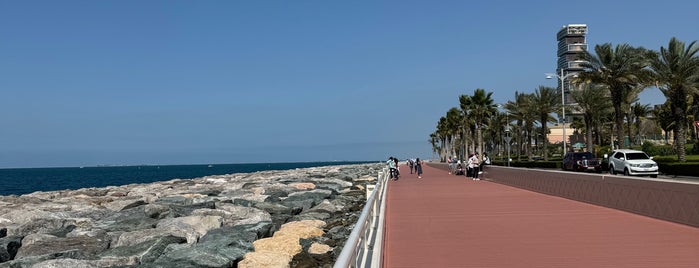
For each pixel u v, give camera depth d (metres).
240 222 19.52
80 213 23.64
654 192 14.62
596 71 48.91
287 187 37.66
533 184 26.30
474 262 9.53
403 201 21.81
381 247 9.08
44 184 89.69
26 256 14.20
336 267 4.09
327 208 24.22
